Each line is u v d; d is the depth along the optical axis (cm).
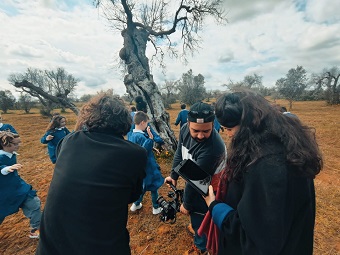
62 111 3528
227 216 106
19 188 281
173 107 4178
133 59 739
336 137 968
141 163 138
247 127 93
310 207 96
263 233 80
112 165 125
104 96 148
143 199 404
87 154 127
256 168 86
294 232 93
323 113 2147
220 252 123
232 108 96
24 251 287
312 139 93
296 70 3088
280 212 78
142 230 314
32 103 4125
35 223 300
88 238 117
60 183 123
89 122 139
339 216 339
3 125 487
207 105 172
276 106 100
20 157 781
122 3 690
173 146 660
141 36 791
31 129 1708
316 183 474
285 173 81
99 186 120
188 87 4512
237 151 95
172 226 318
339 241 283
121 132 142
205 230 148
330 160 648
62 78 3017
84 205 118
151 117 660
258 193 84
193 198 196
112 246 124
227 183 115
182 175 146
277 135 89
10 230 333
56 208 120
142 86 696
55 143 441
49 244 119
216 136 183
